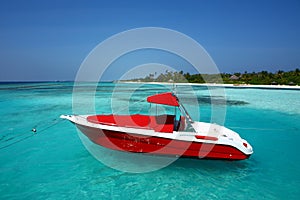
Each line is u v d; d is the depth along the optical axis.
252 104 17.17
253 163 6.20
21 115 12.66
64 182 5.01
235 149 5.22
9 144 7.70
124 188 4.79
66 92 27.72
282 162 6.29
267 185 4.98
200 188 4.84
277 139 8.66
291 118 12.42
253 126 10.74
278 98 20.84
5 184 4.91
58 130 9.59
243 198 4.48
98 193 4.59
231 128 10.42
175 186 4.90
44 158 6.38
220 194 4.62
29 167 5.78
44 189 4.73
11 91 30.05
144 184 4.96
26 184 4.92
